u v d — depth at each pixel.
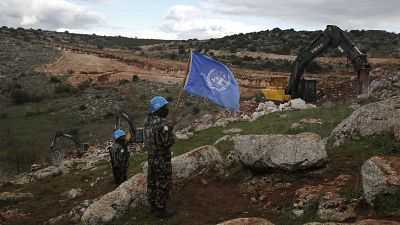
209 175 8.98
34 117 37.69
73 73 52.09
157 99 7.13
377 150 8.31
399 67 31.72
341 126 9.79
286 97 23.77
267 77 44.38
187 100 36.44
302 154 7.89
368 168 6.29
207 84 8.05
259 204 7.34
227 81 8.16
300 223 6.30
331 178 7.59
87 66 54.78
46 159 24.50
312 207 6.62
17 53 61.56
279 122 14.35
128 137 18.27
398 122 8.76
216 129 16.25
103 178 12.34
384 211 5.95
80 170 15.20
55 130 33.72
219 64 8.20
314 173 7.92
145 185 8.16
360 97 18.00
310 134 8.21
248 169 8.70
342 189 6.89
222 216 7.03
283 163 7.99
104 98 40.97
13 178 17.83
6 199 11.41
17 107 41.31
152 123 7.09
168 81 45.53
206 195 8.12
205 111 31.00
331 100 24.25
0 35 76.38
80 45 93.00
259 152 8.30
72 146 29.58
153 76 47.72
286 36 84.62
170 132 7.01
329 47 22.47
